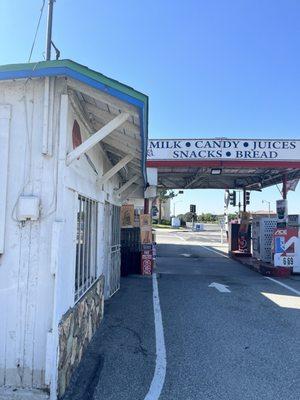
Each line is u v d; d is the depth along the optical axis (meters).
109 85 4.52
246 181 21.98
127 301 9.71
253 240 18.95
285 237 14.91
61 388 4.64
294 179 19.67
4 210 4.69
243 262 18.31
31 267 4.64
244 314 8.67
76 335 5.43
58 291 4.57
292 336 7.12
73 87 4.89
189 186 22.95
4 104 4.80
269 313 8.82
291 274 14.96
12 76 4.60
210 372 5.44
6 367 4.58
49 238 4.66
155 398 4.64
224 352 6.23
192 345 6.52
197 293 10.96
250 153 16.33
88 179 6.54
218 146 16.33
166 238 41.09
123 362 5.73
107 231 9.84
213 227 70.06
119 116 4.96
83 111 5.75
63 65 4.55
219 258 21.58
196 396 4.72
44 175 4.75
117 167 7.68
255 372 5.48
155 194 15.36
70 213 5.16
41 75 4.58
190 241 36.72
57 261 4.54
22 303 4.61
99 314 7.58
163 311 8.75
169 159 16.36
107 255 9.88
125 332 7.16
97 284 7.32
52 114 4.80
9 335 4.60
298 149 16.39
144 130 5.48
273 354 6.19
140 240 14.66
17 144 4.79
